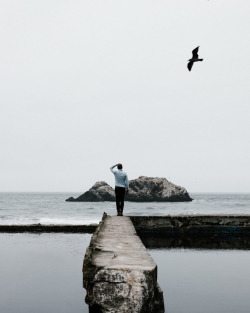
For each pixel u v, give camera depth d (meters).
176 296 4.89
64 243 9.89
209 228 11.02
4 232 12.07
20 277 6.15
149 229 11.01
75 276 6.26
